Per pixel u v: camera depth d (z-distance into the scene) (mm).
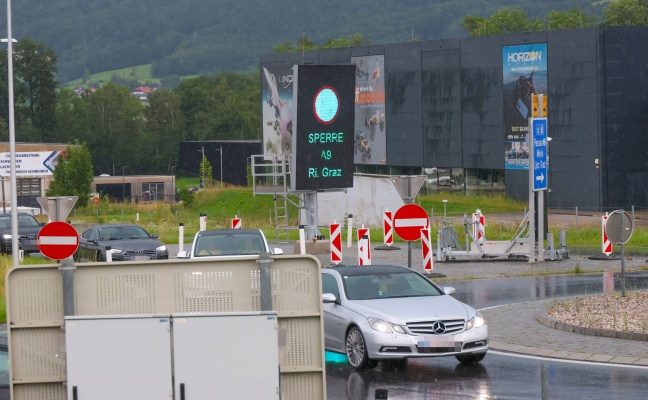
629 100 182250
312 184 103875
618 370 41656
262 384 23438
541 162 90875
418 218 67375
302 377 24172
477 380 41000
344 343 45562
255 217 183125
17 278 24156
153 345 23422
